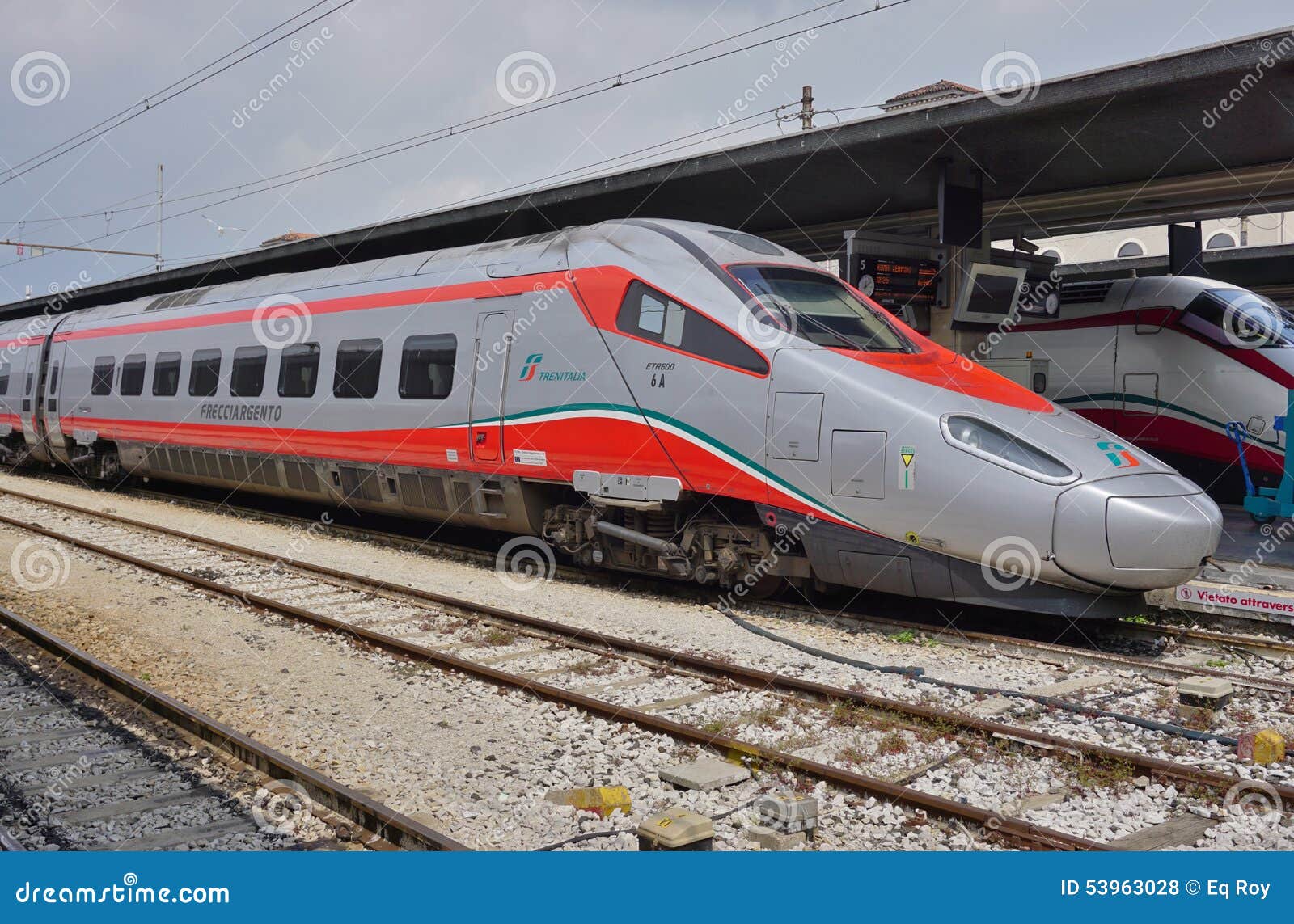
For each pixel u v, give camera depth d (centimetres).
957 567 796
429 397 1130
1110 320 1658
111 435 1803
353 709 641
